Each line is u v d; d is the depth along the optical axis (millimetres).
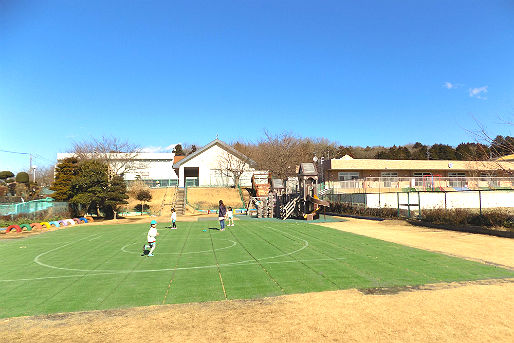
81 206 33719
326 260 10469
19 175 53938
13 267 10508
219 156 49250
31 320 5977
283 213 28406
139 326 5594
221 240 15633
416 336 5012
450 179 40812
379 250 12078
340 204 31562
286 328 5375
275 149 51125
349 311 6066
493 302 6422
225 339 5008
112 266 10359
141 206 39812
